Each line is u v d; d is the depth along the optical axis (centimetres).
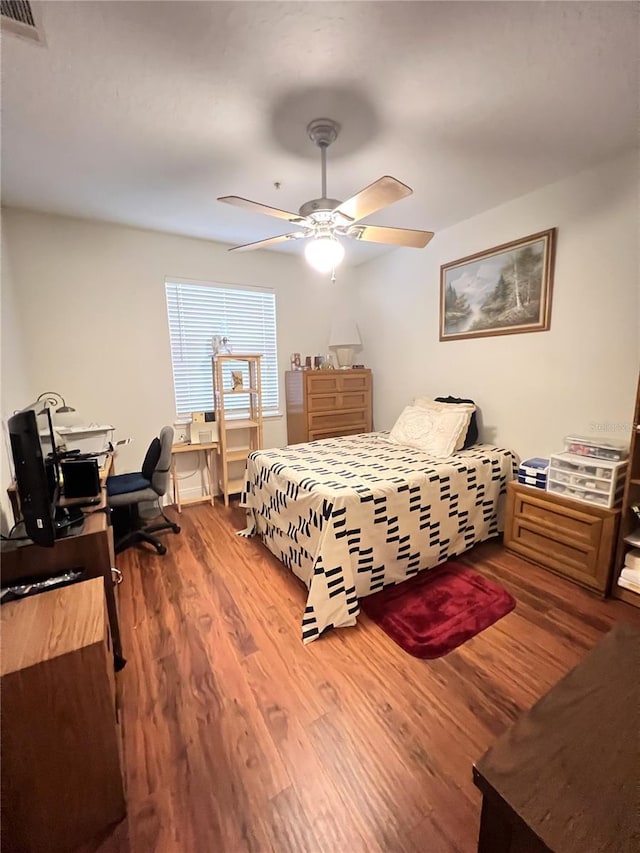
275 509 252
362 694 150
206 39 133
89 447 279
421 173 235
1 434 203
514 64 147
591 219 235
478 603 204
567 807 61
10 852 101
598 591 211
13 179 231
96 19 123
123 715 142
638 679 85
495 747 71
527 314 276
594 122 186
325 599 187
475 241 308
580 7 123
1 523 183
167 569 246
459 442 287
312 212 188
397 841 104
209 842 105
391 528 214
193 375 370
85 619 115
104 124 180
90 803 107
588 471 217
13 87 154
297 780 120
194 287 359
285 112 174
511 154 215
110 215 291
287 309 413
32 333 289
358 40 134
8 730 97
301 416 392
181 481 375
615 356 234
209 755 128
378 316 421
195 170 224
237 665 166
